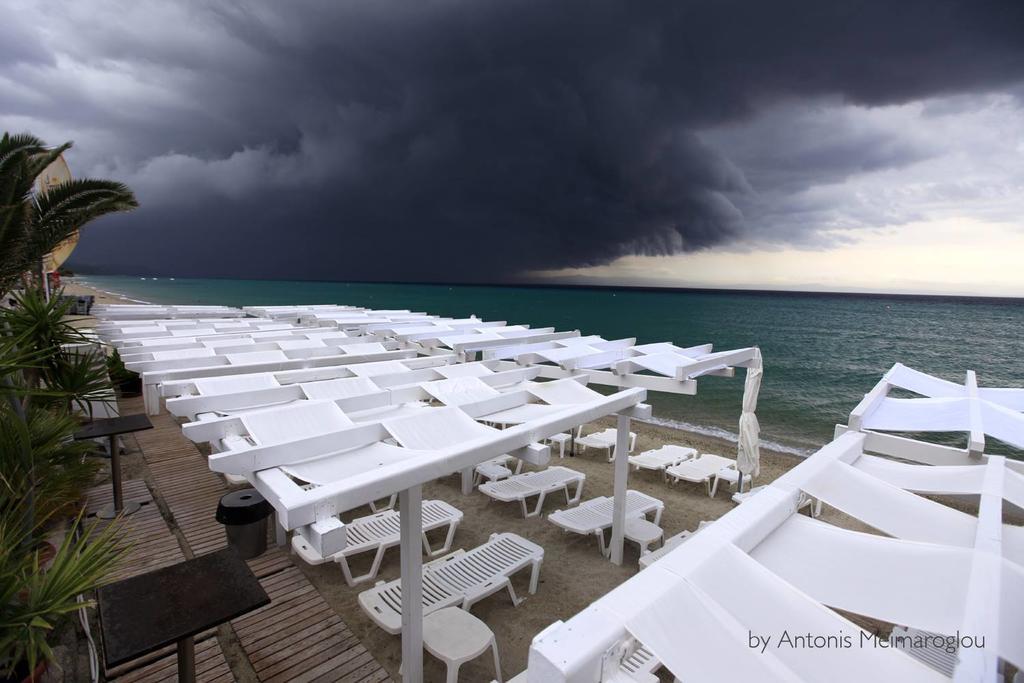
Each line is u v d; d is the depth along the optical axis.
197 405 4.48
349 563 5.01
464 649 3.23
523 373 6.40
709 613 1.60
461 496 7.00
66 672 3.17
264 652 3.52
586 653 1.32
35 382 5.15
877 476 3.47
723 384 23.19
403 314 15.00
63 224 6.47
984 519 2.49
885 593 1.98
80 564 2.18
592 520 5.55
